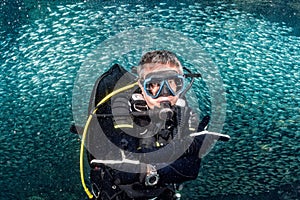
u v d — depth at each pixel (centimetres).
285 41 696
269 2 815
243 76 594
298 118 503
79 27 738
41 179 430
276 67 616
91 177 228
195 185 423
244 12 789
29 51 666
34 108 530
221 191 410
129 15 774
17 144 474
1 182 425
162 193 222
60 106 538
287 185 415
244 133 482
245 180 425
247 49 671
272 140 472
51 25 746
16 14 782
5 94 565
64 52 663
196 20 759
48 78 596
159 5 805
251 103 530
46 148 469
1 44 695
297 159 441
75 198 412
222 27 740
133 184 208
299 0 825
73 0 821
